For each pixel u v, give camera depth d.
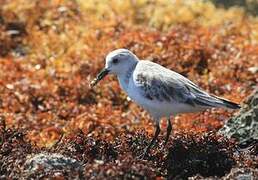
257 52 20.28
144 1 26.05
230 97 17.17
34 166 10.56
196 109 11.42
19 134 12.78
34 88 18.55
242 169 10.68
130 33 21.64
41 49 22.27
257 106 12.78
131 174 9.86
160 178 10.00
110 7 25.42
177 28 22.89
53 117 17.12
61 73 19.91
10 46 22.58
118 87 18.53
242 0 30.34
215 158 11.46
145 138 12.33
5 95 18.25
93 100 18.47
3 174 10.93
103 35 22.41
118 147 11.88
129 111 17.31
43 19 24.45
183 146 11.69
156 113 11.64
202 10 26.14
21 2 24.98
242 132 12.71
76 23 24.06
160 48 20.31
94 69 19.77
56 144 12.49
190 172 11.37
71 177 10.00
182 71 19.31
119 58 12.02
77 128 15.87
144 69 11.67
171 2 26.52
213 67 19.59
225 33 22.77
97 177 9.76
